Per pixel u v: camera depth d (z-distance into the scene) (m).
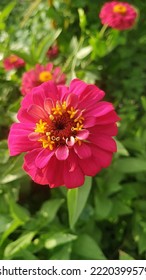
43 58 0.30
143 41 0.38
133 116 0.34
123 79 0.39
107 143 0.18
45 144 0.18
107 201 0.26
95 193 0.27
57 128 0.18
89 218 0.26
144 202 0.28
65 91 0.19
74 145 0.18
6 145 0.26
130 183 0.28
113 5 0.31
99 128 0.18
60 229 0.25
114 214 0.27
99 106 0.18
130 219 0.29
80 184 0.18
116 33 0.32
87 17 0.39
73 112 0.18
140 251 0.26
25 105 0.19
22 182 0.27
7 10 0.31
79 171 0.18
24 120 0.19
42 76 0.26
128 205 0.27
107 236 0.29
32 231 0.24
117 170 0.27
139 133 0.29
